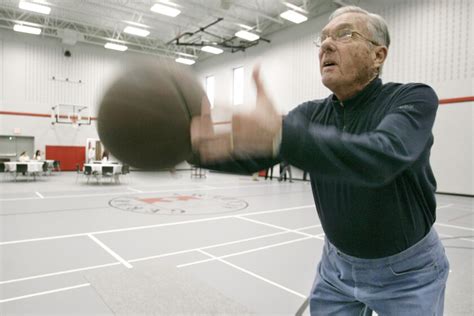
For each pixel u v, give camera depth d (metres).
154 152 0.56
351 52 1.06
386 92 1.10
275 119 0.56
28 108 17.55
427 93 0.89
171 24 16.94
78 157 18.83
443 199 9.75
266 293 3.16
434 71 11.00
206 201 8.80
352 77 1.08
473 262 4.09
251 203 8.59
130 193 10.15
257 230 5.64
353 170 0.59
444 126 10.84
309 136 0.57
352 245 1.26
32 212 6.88
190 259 4.09
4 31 16.84
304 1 13.36
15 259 3.96
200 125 0.55
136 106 0.55
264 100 0.56
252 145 0.55
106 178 15.02
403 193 1.12
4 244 4.57
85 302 2.89
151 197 9.35
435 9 10.92
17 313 2.69
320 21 14.46
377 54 1.12
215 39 18.80
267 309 2.85
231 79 18.81
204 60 20.58
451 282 3.44
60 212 6.93
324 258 1.51
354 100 1.14
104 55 19.33
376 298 1.27
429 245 1.25
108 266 3.77
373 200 1.12
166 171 0.60
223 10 15.13
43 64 17.83
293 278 3.54
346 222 1.22
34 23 16.31
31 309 2.75
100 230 5.46
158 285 3.27
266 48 16.89
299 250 4.54
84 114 18.86
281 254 4.36
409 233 1.19
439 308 1.26
